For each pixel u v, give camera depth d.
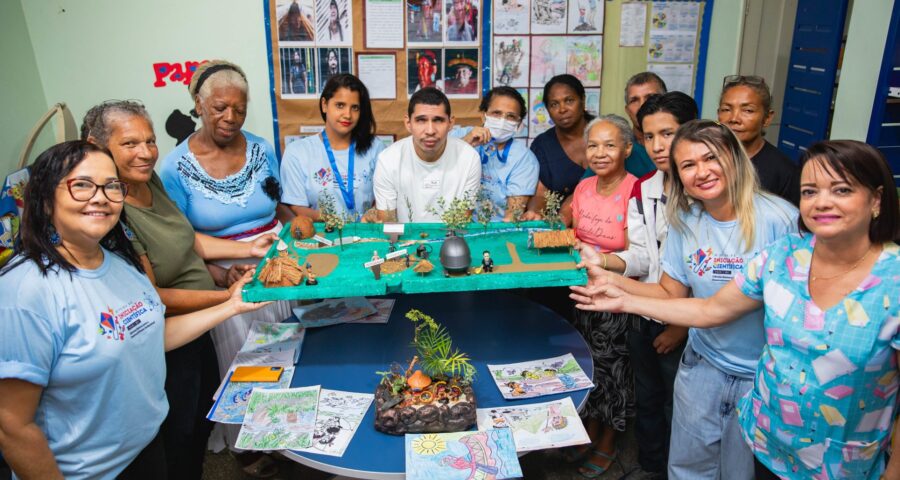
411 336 2.38
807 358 1.48
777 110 3.86
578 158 3.02
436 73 3.67
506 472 1.63
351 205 2.87
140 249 1.99
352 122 2.74
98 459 1.56
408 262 2.18
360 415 1.89
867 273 1.40
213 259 2.47
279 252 2.24
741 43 3.71
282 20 3.50
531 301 2.71
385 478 1.65
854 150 1.32
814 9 3.08
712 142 1.70
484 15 3.58
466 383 1.86
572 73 3.71
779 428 1.59
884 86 2.57
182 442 2.13
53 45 3.42
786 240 1.60
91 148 1.47
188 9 3.46
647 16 3.63
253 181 2.58
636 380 2.50
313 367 2.16
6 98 3.23
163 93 3.59
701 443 1.97
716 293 1.78
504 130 2.77
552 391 1.99
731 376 1.86
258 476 2.68
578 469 2.72
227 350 2.52
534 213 2.73
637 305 1.94
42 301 1.40
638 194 2.26
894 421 1.50
